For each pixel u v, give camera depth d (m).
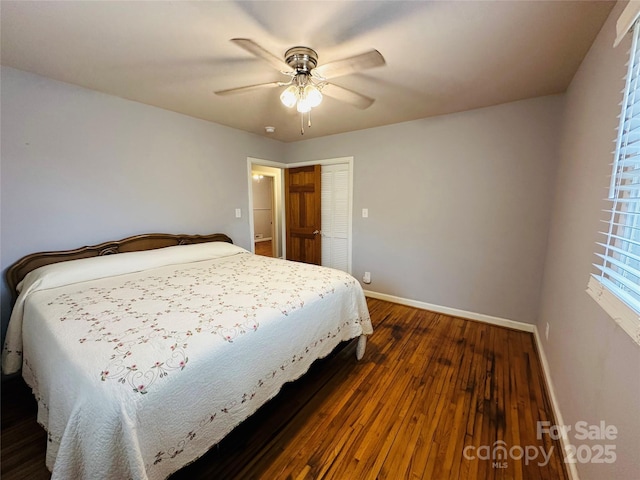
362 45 1.58
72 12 1.30
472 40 1.52
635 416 0.78
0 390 1.78
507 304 2.72
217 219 3.26
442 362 2.14
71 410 0.89
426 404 1.69
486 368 2.06
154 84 2.12
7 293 1.90
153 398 0.90
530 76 1.96
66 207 2.14
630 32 1.04
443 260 3.04
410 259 3.26
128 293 1.68
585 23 1.36
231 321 1.29
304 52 1.59
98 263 2.04
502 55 1.68
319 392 1.80
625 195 1.05
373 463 1.31
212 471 1.26
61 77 1.99
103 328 1.21
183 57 1.72
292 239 4.34
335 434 1.47
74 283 1.87
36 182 1.99
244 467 1.28
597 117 1.37
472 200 2.79
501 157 2.59
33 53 1.67
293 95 1.64
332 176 3.85
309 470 1.27
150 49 1.63
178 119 2.80
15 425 1.53
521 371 2.02
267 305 1.50
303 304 1.60
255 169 5.10
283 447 1.39
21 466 1.29
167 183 2.76
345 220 3.80
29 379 1.49
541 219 2.47
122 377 0.90
